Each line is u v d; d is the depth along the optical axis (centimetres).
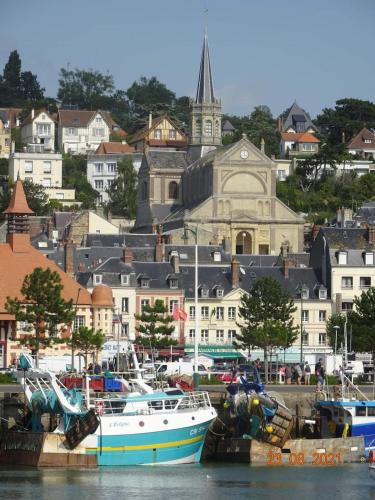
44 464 16225
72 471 16138
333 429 17125
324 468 16638
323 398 17675
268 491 15262
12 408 17150
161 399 16488
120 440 16262
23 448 16525
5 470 16238
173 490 15250
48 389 16775
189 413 16525
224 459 16975
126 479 15762
